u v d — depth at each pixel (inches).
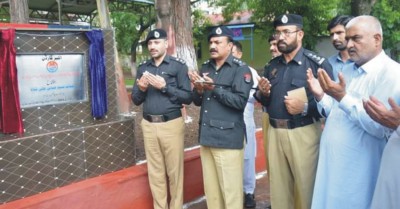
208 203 143.2
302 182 124.1
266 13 586.9
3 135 132.8
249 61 822.5
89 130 148.4
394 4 600.4
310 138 122.1
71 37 148.6
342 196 104.2
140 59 987.3
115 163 158.7
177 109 145.2
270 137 131.0
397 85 93.1
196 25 776.3
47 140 136.5
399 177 85.7
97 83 154.8
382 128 95.8
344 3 565.6
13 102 133.0
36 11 636.7
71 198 135.9
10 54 130.3
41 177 135.6
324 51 667.4
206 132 133.6
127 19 829.8
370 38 97.4
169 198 161.2
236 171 134.0
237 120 133.3
